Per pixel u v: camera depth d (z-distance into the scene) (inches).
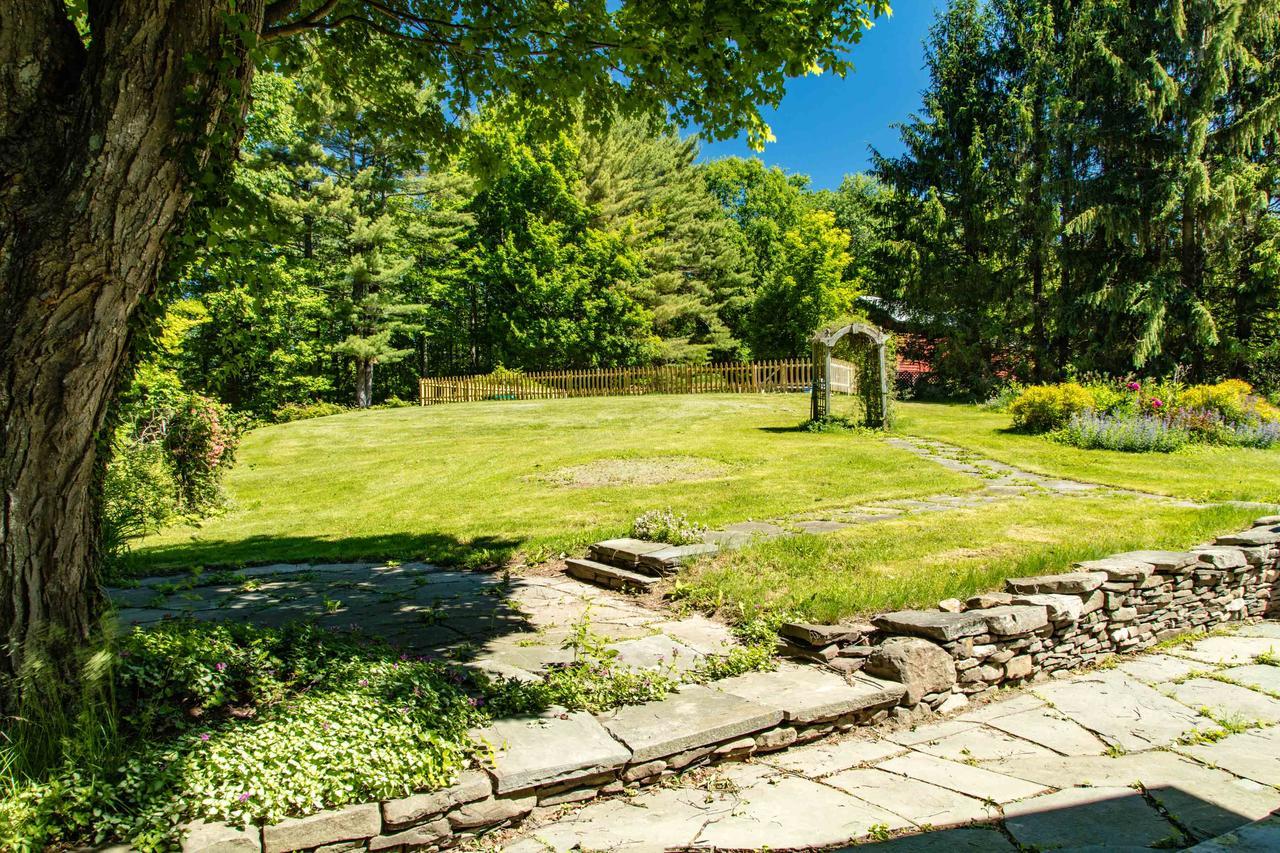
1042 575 205.5
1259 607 240.4
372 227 1045.8
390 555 301.7
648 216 1444.4
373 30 230.8
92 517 121.7
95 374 112.1
